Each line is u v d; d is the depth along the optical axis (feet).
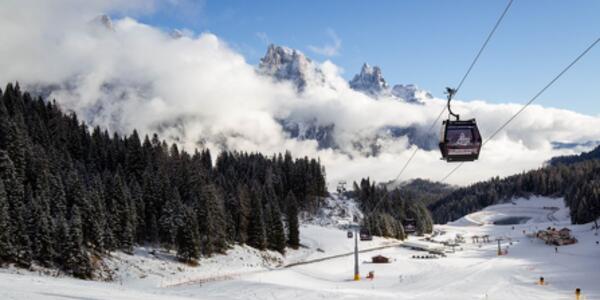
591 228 499.10
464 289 193.26
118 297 92.02
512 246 458.09
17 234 201.16
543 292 186.19
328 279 270.46
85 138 464.65
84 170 351.87
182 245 275.39
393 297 153.28
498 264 307.99
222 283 203.10
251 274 258.78
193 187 387.34
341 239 466.29
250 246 352.28
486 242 533.14
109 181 298.76
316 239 453.99
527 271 261.24
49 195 252.01
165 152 475.72
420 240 556.10
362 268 327.47
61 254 211.20
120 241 264.52
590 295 179.63
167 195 323.37
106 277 221.46
